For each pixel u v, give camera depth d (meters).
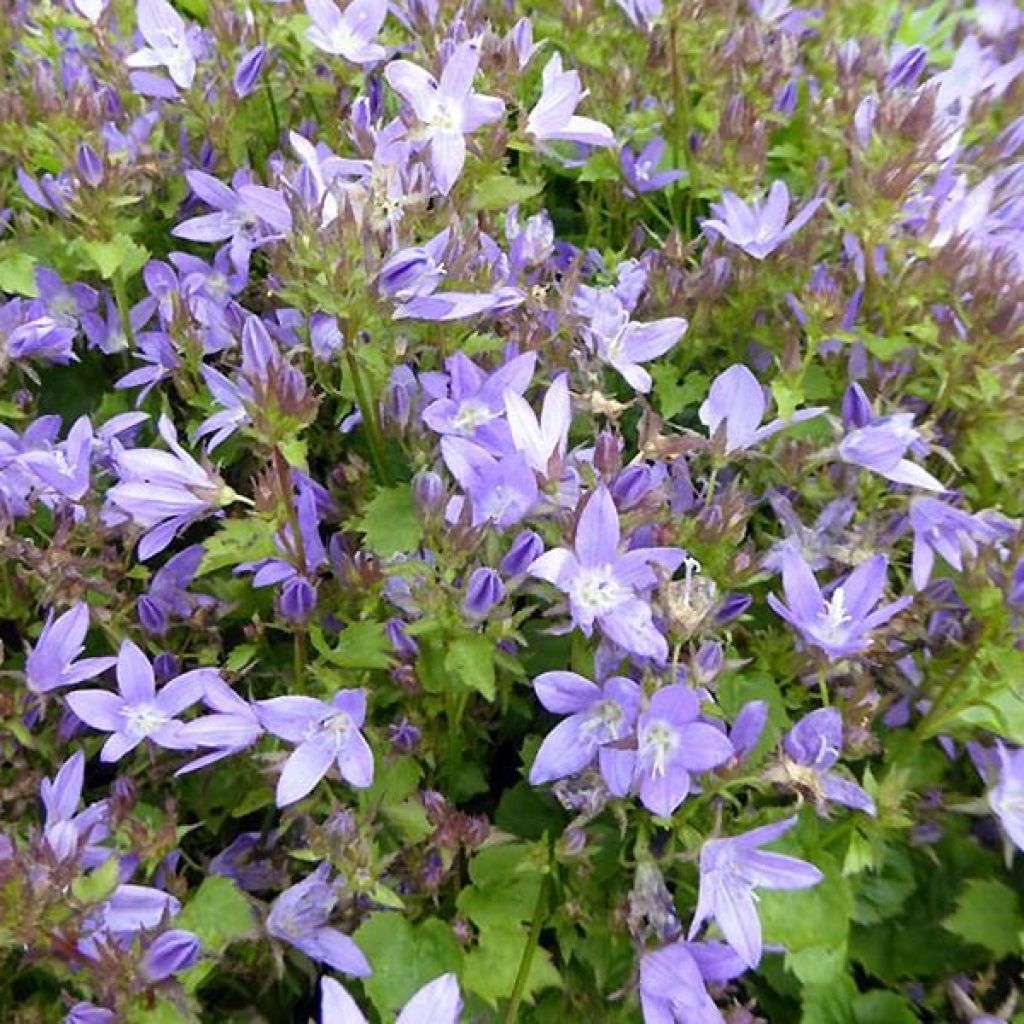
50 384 0.35
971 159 0.39
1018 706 0.27
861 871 0.28
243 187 0.27
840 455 0.28
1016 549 0.25
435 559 0.25
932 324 0.31
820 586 0.29
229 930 0.24
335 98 0.35
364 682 0.27
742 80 0.37
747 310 0.33
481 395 0.26
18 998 0.26
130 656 0.25
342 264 0.25
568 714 0.26
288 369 0.24
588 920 0.26
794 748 0.24
